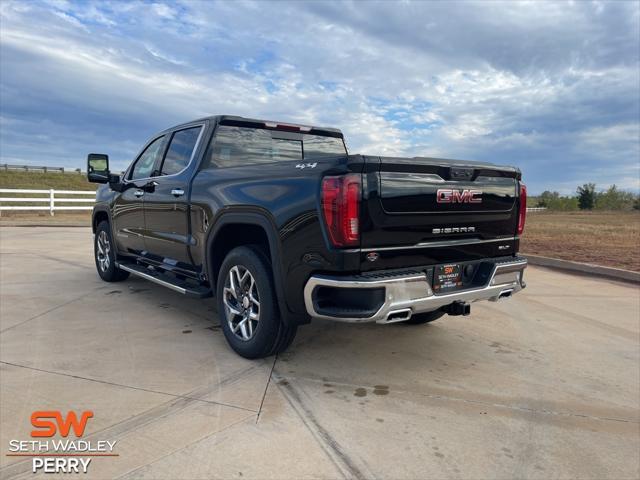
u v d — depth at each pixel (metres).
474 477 2.24
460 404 2.99
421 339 4.25
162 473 2.19
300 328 4.47
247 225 3.57
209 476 2.17
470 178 3.39
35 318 4.57
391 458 2.37
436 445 2.50
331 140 5.14
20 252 8.98
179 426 2.60
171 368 3.41
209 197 3.89
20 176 46.34
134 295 5.58
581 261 9.02
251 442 2.46
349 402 2.96
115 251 5.88
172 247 4.56
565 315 5.25
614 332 4.64
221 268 3.75
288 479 2.17
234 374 3.33
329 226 2.83
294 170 3.16
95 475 2.16
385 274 2.93
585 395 3.19
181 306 5.12
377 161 2.84
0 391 2.97
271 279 3.34
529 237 14.45
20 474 2.16
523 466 2.34
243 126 4.46
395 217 2.96
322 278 2.88
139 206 5.13
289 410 2.83
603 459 2.44
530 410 2.94
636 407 3.04
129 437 2.48
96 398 2.91
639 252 10.50
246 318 3.58
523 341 4.29
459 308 3.40
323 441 2.50
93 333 4.16
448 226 3.28
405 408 2.91
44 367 3.36
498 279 3.56
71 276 6.70
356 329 4.48
